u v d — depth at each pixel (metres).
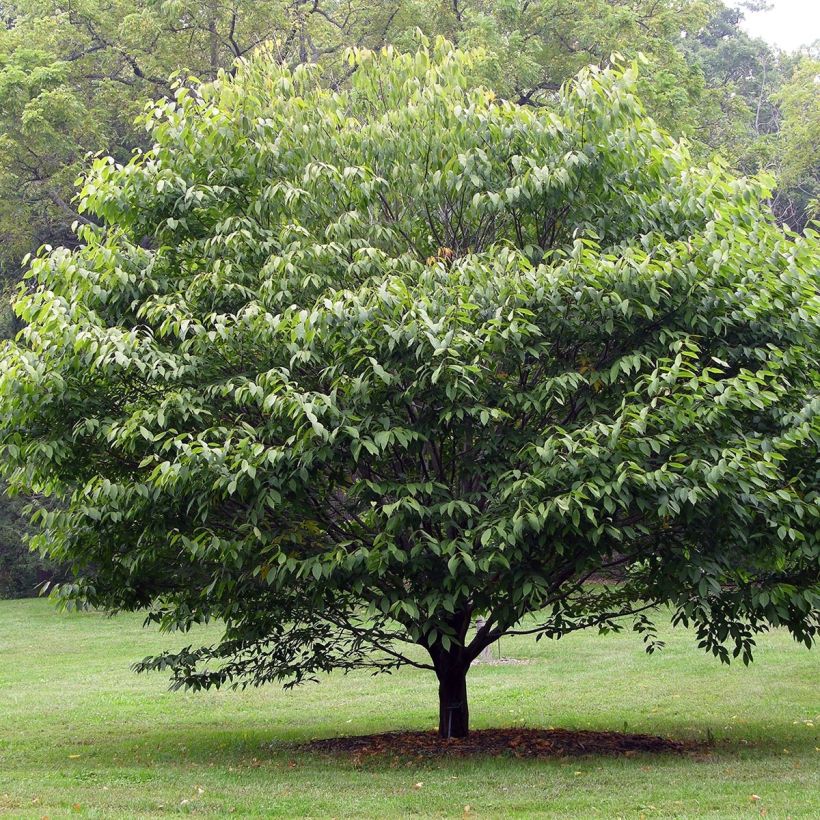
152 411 7.90
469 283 7.94
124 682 15.98
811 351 8.32
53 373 7.95
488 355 7.65
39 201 26.19
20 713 12.97
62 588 9.34
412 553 7.51
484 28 22.69
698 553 7.92
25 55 23.84
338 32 26.45
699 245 8.01
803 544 7.84
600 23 24.41
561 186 8.23
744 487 7.16
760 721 11.09
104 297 8.56
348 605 9.31
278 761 9.17
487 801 7.20
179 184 8.78
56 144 23.20
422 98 9.08
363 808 7.05
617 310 7.77
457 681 9.84
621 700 12.87
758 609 8.46
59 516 8.86
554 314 7.87
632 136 8.52
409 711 12.57
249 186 8.91
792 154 34.94
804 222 37.59
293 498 8.05
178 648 20.25
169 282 8.87
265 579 8.41
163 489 7.84
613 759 8.79
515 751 9.21
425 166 9.05
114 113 26.39
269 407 7.23
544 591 7.70
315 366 8.17
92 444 8.64
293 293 8.45
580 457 7.26
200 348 8.05
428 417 7.91
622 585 11.12
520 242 8.99
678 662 15.97
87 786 8.06
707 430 7.68
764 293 7.79
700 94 26.02
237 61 9.84
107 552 9.10
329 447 7.49
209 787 7.91
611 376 7.48
